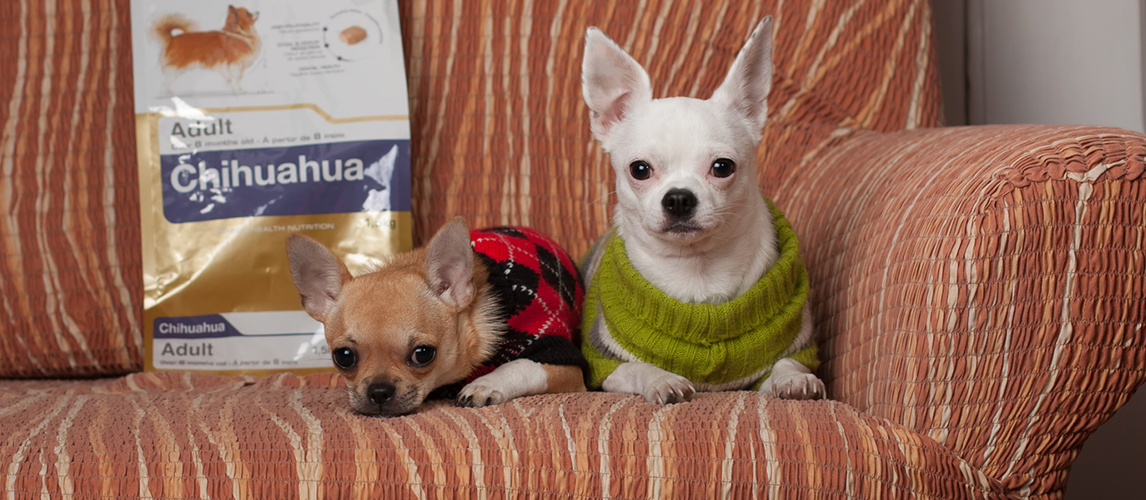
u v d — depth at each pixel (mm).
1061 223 1158
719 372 1478
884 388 1283
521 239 1725
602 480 1126
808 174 2098
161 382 1833
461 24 2168
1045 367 1159
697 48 2154
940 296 1192
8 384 1977
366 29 2049
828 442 1146
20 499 1146
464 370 1513
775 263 1520
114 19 2143
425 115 2170
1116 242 1154
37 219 2111
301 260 1506
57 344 2088
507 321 1527
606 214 2125
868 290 1400
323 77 2047
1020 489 1188
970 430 1185
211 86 2051
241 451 1178
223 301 2012
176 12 2062
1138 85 2145
